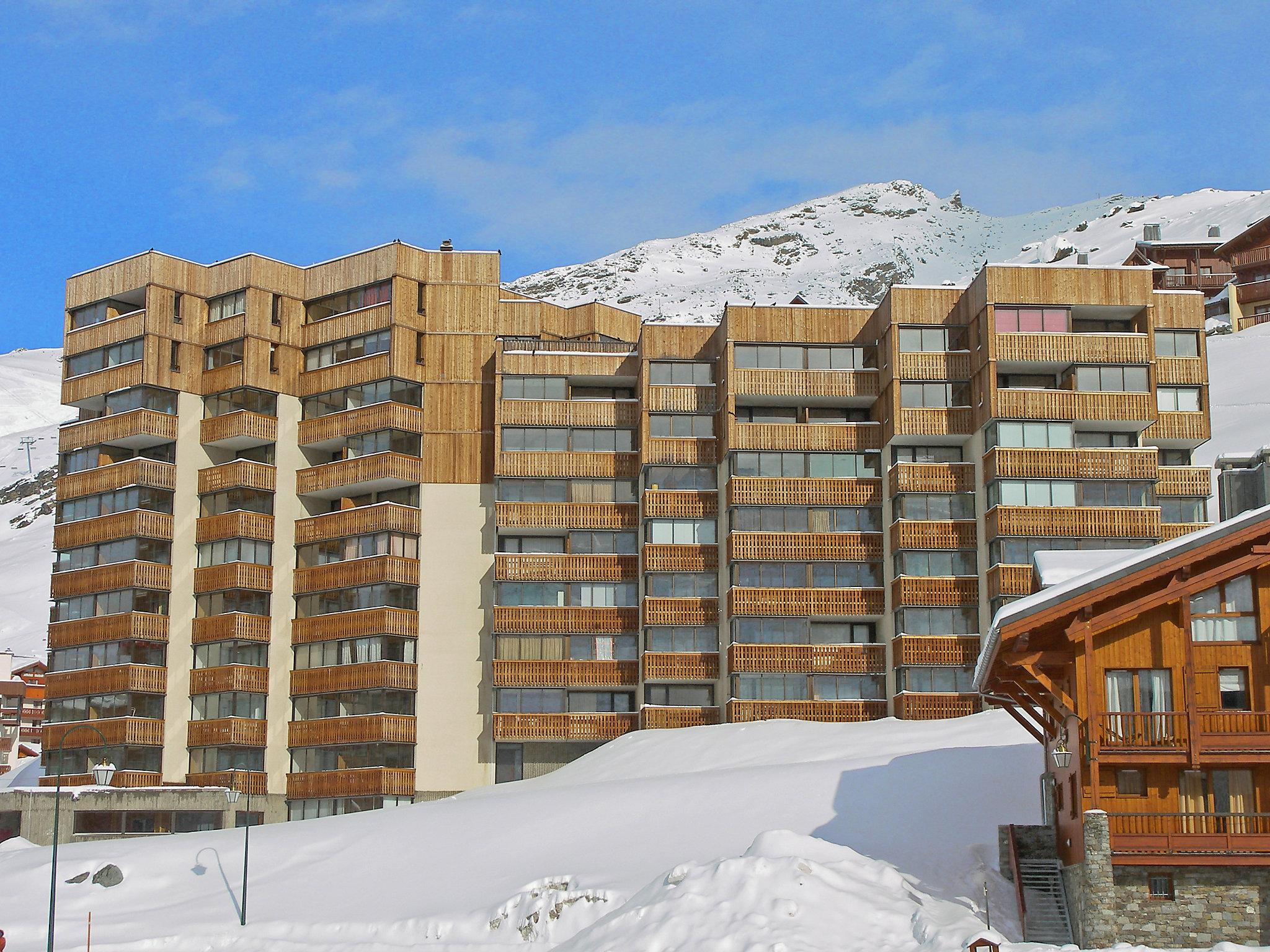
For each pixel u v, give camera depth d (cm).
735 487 8106
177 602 8756
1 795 7950
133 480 8762
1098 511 7650
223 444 8994
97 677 8625
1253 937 3934
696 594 8231
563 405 8544
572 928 4897
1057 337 7831
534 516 8388
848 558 8062
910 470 7938
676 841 5447
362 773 8269
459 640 8450
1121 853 3978
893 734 6775
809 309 8362
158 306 8956
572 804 6138
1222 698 4059
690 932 4034
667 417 8419
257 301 8919
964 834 5091
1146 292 7906
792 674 7962
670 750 7306
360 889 5688
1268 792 4066
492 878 5481
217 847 6444
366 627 8381
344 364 8819
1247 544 4062
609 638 8350
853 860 4525
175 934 5422
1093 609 4106
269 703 8588
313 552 8819
